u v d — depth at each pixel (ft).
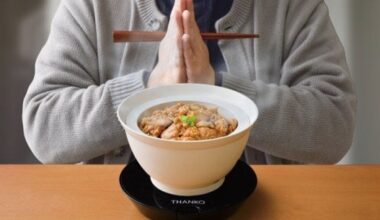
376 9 4.79
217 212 2.10
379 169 2.54
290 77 3.92
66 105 3.63
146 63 3.97
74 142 3.58
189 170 1.99
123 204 2.27
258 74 3.95
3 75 5.64
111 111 3.50
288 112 3.55
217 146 1.95
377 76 4.92
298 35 4.01
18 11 5.45
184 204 2.11
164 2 3.98
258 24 4.00
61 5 4.15
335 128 3.70
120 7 4.00
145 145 1.97
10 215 2.19
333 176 2.48
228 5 3.99
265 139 3.51
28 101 3.81
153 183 2.22
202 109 2.19
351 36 5.19
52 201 2.28
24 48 5.57
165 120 2.10
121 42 3.71
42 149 3.69
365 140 5.27
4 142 5.75
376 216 2.19
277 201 2.29
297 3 4.06
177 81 3.25
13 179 2.44
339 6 5.20
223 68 3.99
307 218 2.19
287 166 2.56
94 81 4.04
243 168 2.33
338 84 3.84
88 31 3.99
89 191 2.35
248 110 2.17
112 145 3.56
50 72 3.85
